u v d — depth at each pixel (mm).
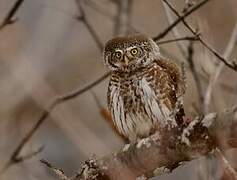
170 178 14727
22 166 12844
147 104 11055
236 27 11664
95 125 16719
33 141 14992
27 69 14781
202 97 11461
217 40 15430
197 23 11633
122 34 12961
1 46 14883
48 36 16406
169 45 13461
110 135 16219
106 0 14453
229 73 13039
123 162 9328
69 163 17766
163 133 8898
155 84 11102
